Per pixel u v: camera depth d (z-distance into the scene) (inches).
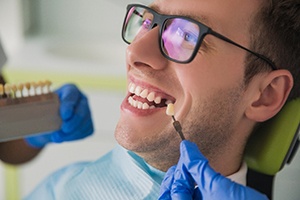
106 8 100.1
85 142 89.6
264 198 31.0
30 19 103.0
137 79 39.3
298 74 41.8
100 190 46.4
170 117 38.6
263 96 41.0
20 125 47.2
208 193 32.3
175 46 37.6
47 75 88.7
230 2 38.1
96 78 87.4
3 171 92.0
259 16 38.7
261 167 43.2
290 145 42.4
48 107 49.2
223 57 38.2
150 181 43.3
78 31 102.2
